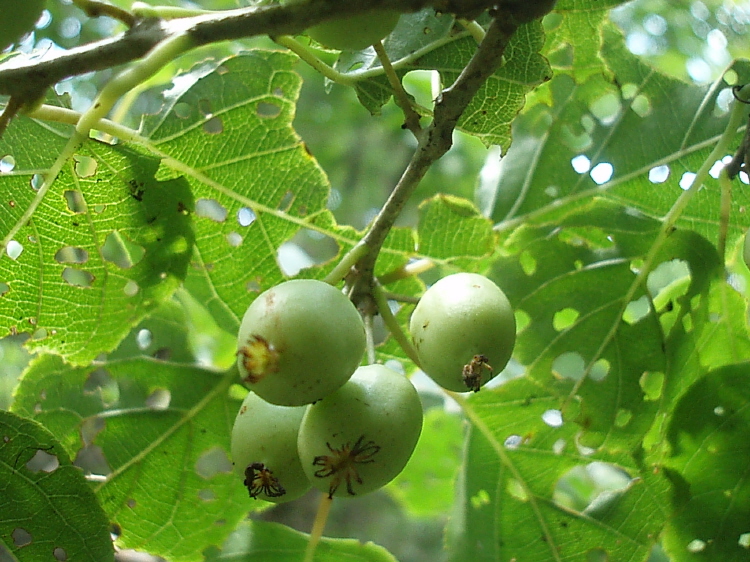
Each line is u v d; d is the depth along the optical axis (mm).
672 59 551
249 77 286
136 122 333
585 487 398
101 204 275
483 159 684
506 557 311
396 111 757
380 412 247
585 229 308
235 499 304
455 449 439
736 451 290
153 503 300
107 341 289
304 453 249
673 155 307
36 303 281
